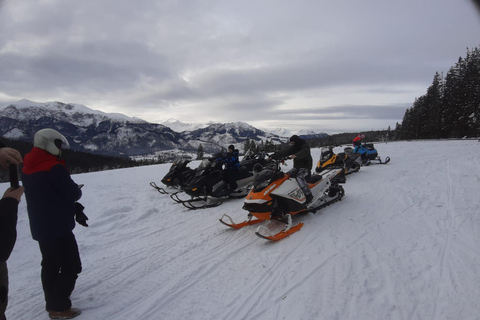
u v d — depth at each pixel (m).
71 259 2.97
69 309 3.02
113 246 4.97
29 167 2.82
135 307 3.15
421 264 3.54
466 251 3.74
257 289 3.33
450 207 5.55
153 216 6.68
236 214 6.38
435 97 57.72
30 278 3.97
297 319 2.77
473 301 2.79
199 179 7.29
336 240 4.45
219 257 4.22
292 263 3.85
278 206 5.09
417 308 2.78
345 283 3.28
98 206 7.61
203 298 3.24
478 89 47.34
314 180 6.02
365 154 12.76
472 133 45.88
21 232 5.88
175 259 4.26
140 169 16.44
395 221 5.07
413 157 14.96
